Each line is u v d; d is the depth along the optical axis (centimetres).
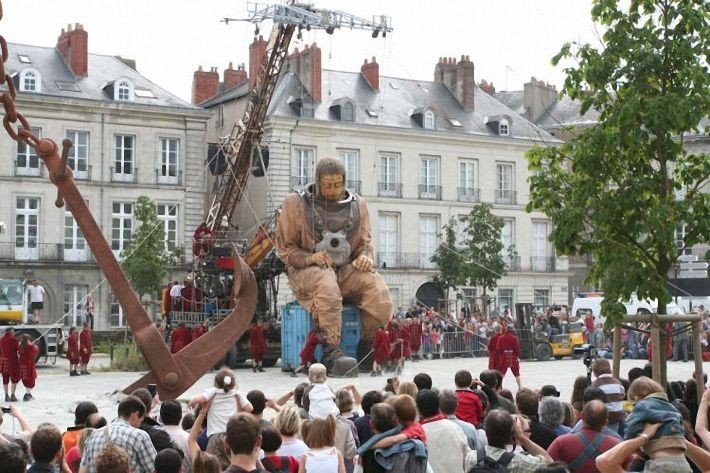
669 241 1423
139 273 5500
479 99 7250
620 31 1484
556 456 848
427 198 6700
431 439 939
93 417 977
